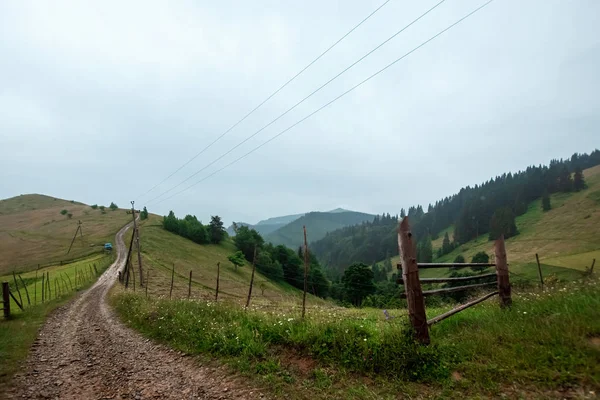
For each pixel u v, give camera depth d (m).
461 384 4.14
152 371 6.77
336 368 5.31
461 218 198.88
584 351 4.00
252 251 115.06
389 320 7.11
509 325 5.25
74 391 6.04
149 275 51.59
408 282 5.40
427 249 172.00
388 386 4.50
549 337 4.46
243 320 8.54
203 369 6.48
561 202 186.62
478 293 9.02
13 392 6.06
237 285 60.47
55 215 165.50
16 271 66.81
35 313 17.36
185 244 101.62
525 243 141.12
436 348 4.95
